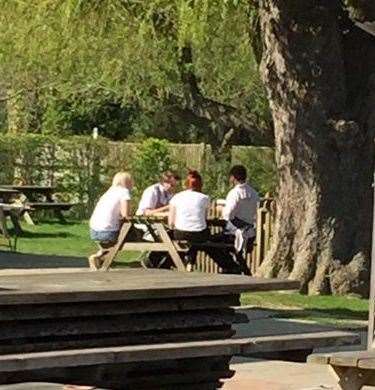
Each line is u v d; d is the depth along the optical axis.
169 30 27.50
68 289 10.67
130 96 36.09
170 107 36.00
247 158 39.94
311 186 23.23
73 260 27.78
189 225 23.20
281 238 23.55
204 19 22.48
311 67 22.97
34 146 43.47
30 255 29.03
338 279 22.97
